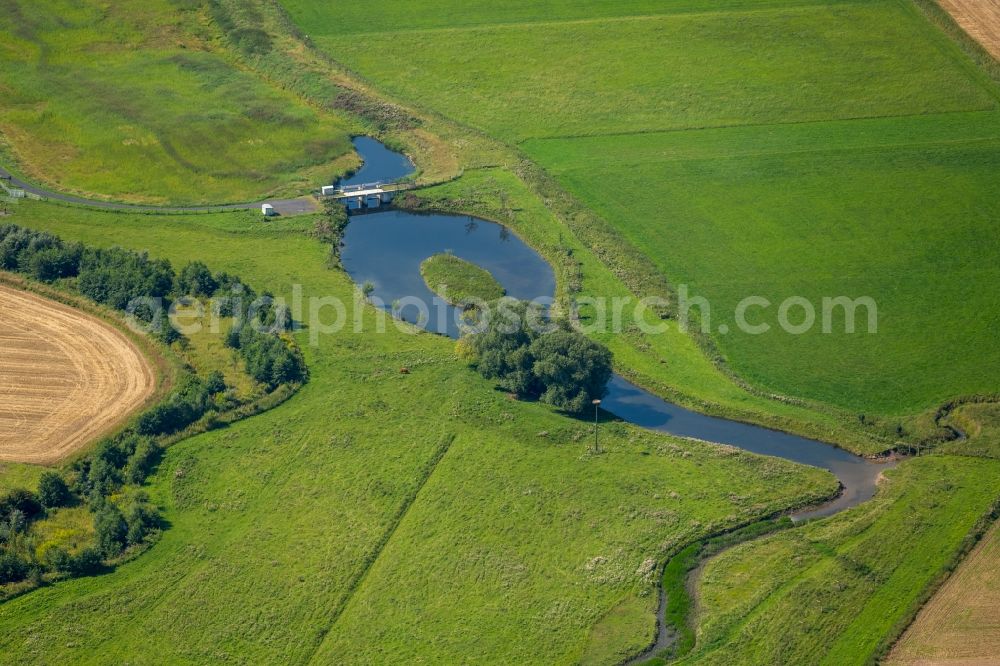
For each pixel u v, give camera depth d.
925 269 163.38
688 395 139.00
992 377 141.38
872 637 104.06
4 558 111.81
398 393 138.25
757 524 118.75
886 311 154.38
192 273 155.12
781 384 141.12
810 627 105.06
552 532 117.69
